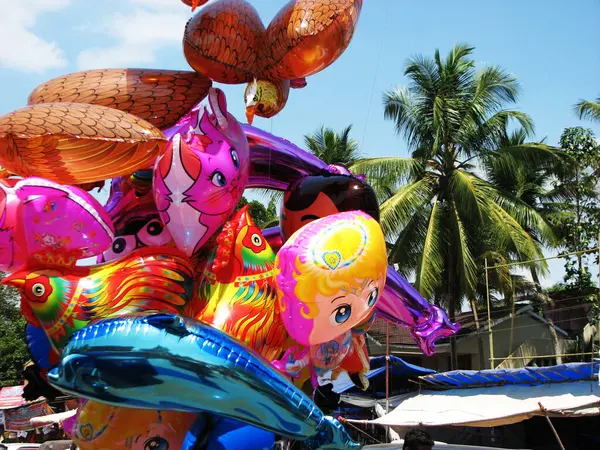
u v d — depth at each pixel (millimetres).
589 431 12258
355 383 5473
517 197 17031
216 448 3711
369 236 4148
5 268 3850
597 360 11508
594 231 17766
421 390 12312
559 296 18234
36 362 3932
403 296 5809
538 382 9781
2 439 16656
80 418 3934
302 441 3807
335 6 4086
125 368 3219
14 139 3455
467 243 16625
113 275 3803
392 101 17344
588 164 17234
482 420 9211
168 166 3820
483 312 19375
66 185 3771
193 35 4137
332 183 4703
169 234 4230
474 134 16734
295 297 3965
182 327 3342
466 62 17203
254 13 4320
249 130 4742
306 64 4195
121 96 4117
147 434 3801
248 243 4160
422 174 17391
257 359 3480
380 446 6430
